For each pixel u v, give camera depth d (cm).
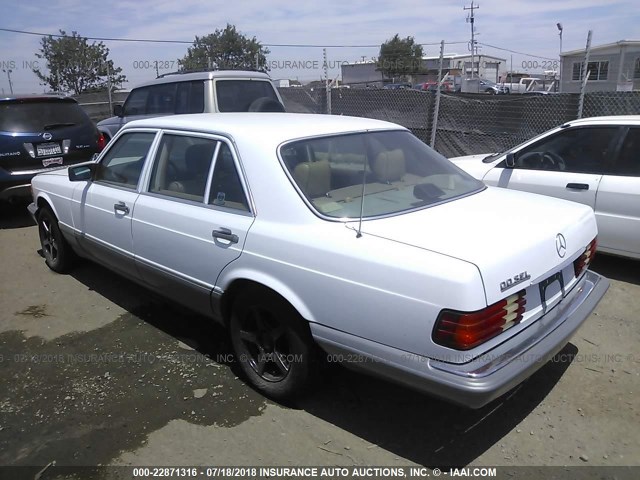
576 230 313
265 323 324
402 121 1123
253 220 311
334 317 275
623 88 2589
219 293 333
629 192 492
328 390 338
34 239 688
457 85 3319
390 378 265
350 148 340
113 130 1011
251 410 321
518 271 259
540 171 556
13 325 439
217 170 341
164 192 379
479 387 235
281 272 293
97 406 327
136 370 366
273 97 905
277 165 310
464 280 237
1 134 713
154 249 378
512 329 262
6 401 334
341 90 1209
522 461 278
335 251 273
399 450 287
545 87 3189
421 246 260
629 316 436
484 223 291
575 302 310
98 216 436
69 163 768
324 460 281
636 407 318
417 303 247
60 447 292
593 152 525
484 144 1010
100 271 555
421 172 359
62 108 779
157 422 312
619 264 553
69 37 2308
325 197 305
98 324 438
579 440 292
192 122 375
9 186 722
